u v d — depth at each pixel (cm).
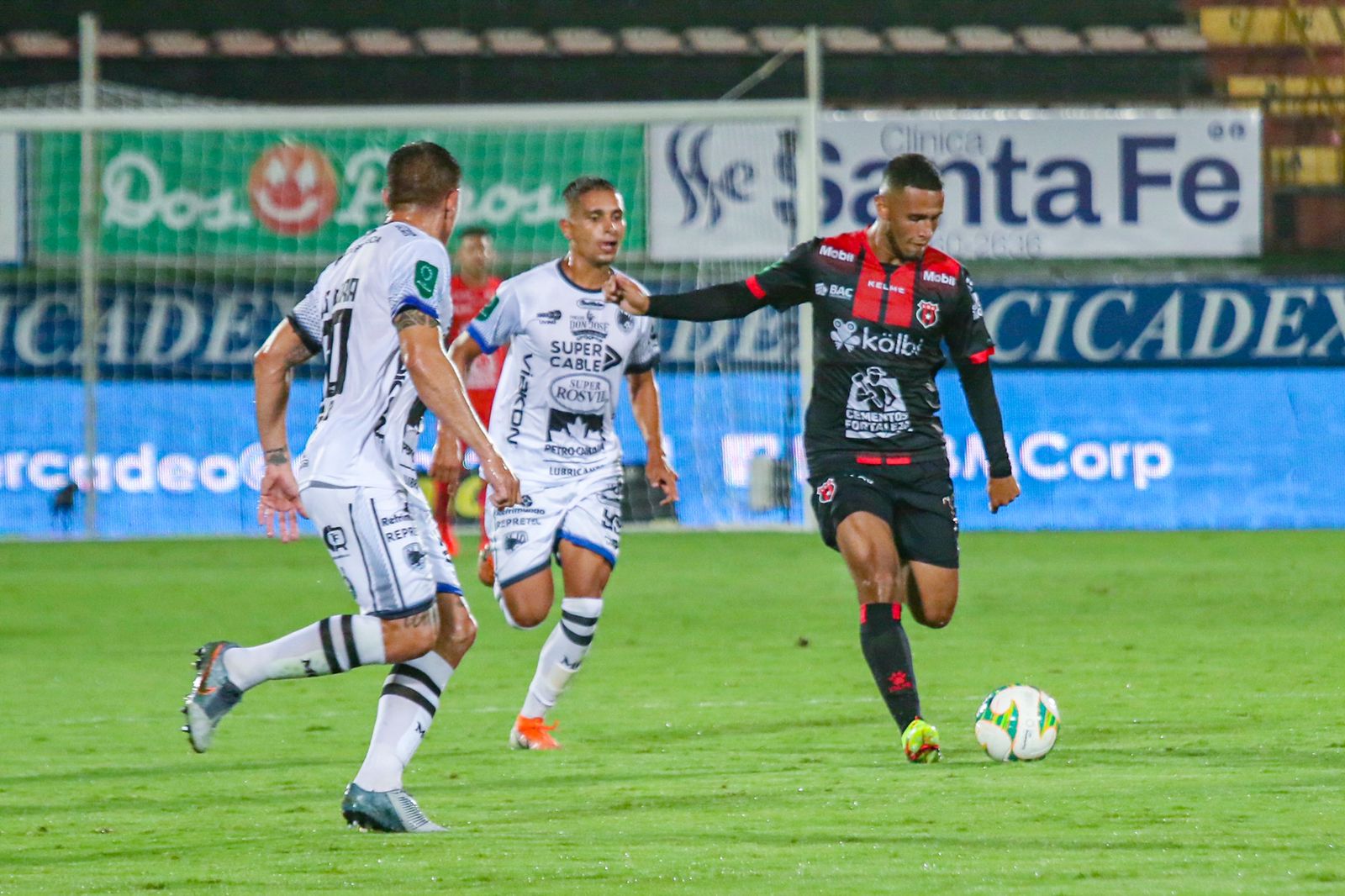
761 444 5909
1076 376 5838
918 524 2125
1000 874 1363
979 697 2525
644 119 5309
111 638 3428
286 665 1573
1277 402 5841
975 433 5853
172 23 7556
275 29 7606
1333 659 2886
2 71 7356
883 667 2017
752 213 5881
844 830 1559
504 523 2245
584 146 5984
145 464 5875
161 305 5888
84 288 5728
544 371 2261
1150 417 5838
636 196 5909
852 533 2077
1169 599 3862
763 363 5900
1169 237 6050
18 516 5791
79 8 7519
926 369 2127
